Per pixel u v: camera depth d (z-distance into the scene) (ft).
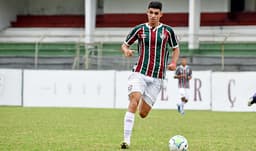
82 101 292.61
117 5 417.49
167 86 279.49
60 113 231.30
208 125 173.47
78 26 415.23
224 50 352.49
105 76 289.74
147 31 106.22
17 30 418.51
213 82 274.98
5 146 108.68
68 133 139.13
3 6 421.59
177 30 392.88
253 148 109.40
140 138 128.16
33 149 103.91
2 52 385.70
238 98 271.08
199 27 362.94
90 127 159.84
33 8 442.09
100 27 409.69
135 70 107.04
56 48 374.22
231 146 112.57
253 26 382.42
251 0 401.49
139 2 414.00
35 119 192.65
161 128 159.43
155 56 106.32
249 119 204.33
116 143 115.14
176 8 406.00
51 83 296.10
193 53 349.20
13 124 168.86
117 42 373.61
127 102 286.66
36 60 338.95
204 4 398.42
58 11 441.68
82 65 332.80
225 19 392.27
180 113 236.22
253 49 351.25
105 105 289.74
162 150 103.91
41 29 417.28
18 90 300.61
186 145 97.09
